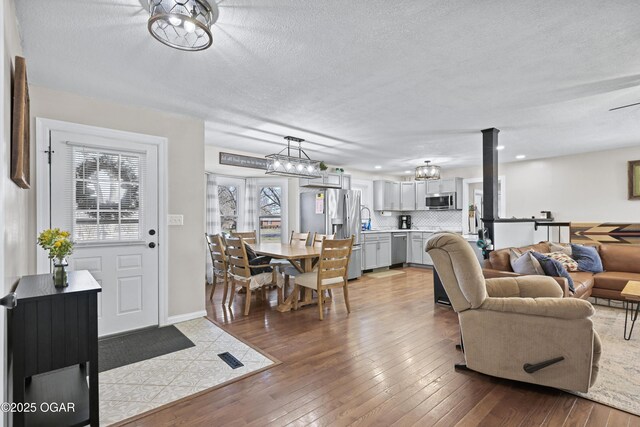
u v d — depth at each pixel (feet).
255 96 9.62
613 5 5.52
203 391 6.70
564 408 6.04
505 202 21.30
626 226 14.97
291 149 17.02
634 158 16.67
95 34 6.36
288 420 5.74
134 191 10.28
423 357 8.27
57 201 8.95
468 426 5.53
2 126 3.87
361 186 24.64
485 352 7.02
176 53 7.12
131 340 9.42
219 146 16.28
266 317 11.62
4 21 4.10
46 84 8.66
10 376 4.27
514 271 10.86
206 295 15.02
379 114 11.36
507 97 9.78
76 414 4.91
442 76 8.32
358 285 17.30
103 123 9.73
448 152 17.87
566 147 16.70
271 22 5.96
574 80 8.58
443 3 5.45
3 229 3.88
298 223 20.03
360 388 6.78
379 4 5.47
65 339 4.61
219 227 17.58
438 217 25.12
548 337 6.42
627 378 7.09
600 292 12.58
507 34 6.42
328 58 7.36
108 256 9.76
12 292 4.55
